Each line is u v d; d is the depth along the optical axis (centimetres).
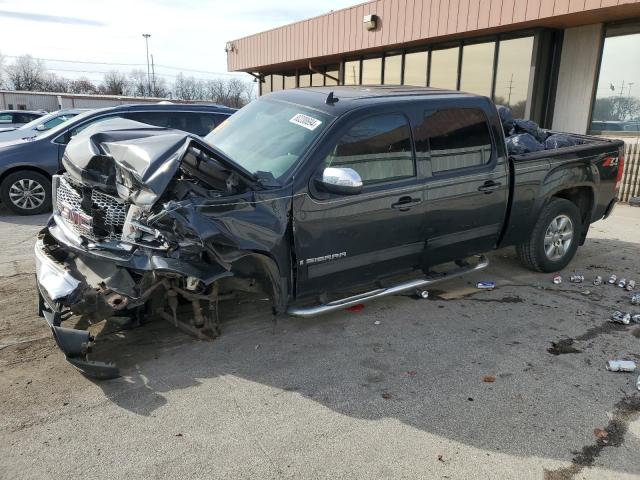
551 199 565
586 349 406
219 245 341
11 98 3816
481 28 1173
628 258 656
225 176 352
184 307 437
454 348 404
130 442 285
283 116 439
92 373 335
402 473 266
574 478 265
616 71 1102
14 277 532
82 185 364
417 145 439
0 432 290
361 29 1515
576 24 1127
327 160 389
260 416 311
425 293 505
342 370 367
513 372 369
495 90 1274
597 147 592
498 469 270
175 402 323
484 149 487
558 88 1212
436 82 1436
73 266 380
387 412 318
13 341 394
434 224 457
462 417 314
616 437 299
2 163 827
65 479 257
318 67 1942
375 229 418
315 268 394
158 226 333
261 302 480
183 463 270
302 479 260
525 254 570
